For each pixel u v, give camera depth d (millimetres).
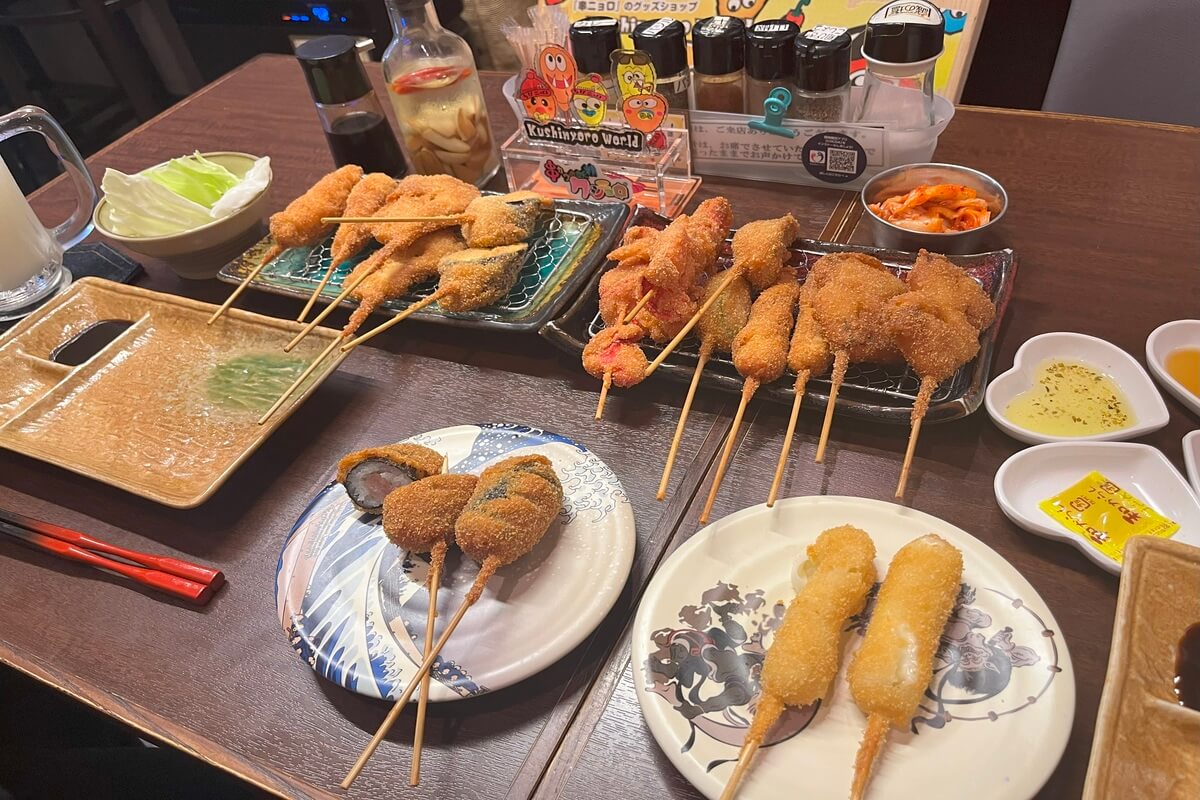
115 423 534
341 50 669
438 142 677
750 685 340
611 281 526
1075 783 315
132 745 606
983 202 545
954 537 378
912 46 560
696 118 646
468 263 552
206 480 486
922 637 328
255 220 661
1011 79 1121
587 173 644
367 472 435
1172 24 751
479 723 363
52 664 419
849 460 447
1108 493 400
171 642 420
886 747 315
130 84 1367
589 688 369
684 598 371
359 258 633
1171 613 322
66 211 804
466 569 408
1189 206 565
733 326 486
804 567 374
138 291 616
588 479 433
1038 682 322
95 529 485
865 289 467
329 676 372
